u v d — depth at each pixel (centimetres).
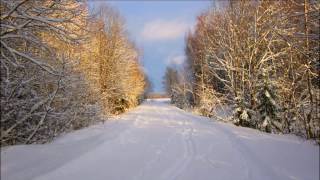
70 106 1402
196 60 3919
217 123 2317
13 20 977
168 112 3953
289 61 2064
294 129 1948
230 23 2430
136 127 2011
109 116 2481
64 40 1043
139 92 5578
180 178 945
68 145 1141
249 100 2325
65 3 1038
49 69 1008
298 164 1119
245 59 2373
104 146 1253
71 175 877
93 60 2536
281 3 2128
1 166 822
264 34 2225
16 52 918
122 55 3438
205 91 3134
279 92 2105
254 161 1142
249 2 2450
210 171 1025
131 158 1134
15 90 1040
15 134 1062
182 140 1563
